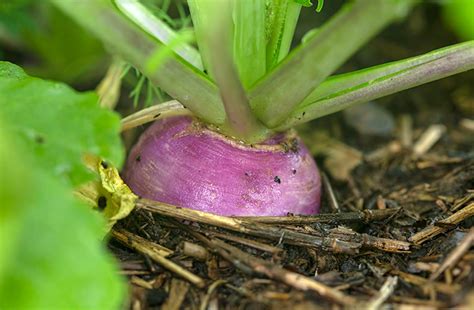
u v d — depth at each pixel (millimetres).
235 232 312
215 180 319
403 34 521
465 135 450
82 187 312
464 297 274
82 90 469
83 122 270
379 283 292
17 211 235
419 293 285
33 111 271
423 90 488
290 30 332
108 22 282
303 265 306
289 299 279
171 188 322
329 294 278
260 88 312
